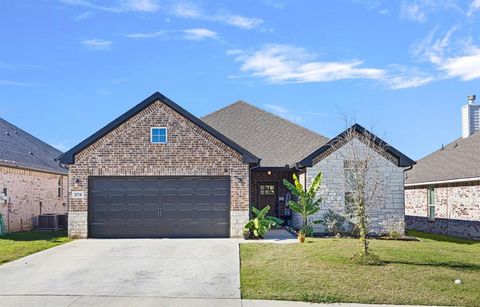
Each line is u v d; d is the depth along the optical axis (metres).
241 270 12.80
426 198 27.48
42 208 25.62
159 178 19.39
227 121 27.25
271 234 20.73
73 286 11.35
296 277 11.88
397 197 21.03
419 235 24.44
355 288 10.99
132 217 19.23
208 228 19.30
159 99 19.58
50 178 26.84
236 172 19.45
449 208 24.50
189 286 11.38
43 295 10.59
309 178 20.88
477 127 30.58
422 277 11.98
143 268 13.27
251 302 10.13
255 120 27.16
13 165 21.72
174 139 19.50
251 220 19.17
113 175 19.30
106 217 19.22
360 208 14.49
